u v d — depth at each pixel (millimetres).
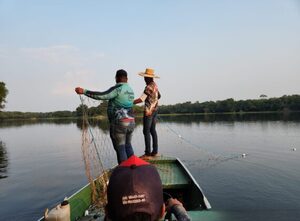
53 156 20375
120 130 6195
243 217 7562
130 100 6270
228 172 13008
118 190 2037
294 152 17688
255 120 54156
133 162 2260
